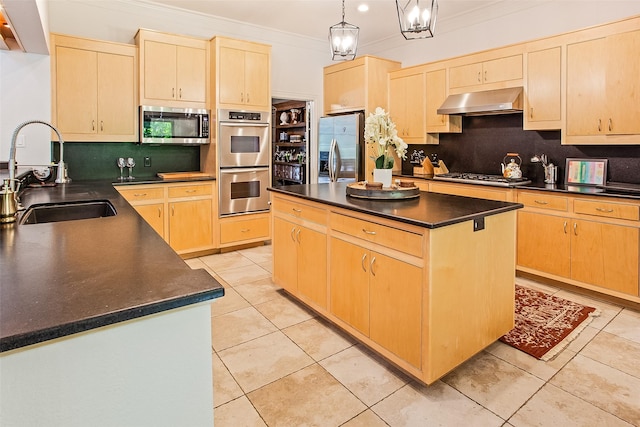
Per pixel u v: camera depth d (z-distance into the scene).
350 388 2.03
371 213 2.19
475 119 4.75
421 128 4.95
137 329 0.88
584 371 2.17
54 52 3.70
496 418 1.80
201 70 4.42
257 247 4.88
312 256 2.78
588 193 3.15
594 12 3.68
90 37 4.05
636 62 3.13
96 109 3.93
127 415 0.88
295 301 3.16
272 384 2.07
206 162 4.69
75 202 2.36
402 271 2.03
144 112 4.07
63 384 0.80
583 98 3.46
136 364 0.88
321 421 1.79
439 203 2.44
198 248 4.39
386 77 5.35
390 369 2.20
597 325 2.72
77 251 1.27
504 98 3.90
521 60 3.90
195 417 0.97
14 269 1.08
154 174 4.62
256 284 3.55
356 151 5.17
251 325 2.74
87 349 0.82
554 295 3.28
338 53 3.06
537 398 1.94
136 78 4.12
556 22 3.93
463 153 4.91
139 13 4.30
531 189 3.56
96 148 4.25
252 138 4.66
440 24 4.89
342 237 2.46
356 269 2.36
